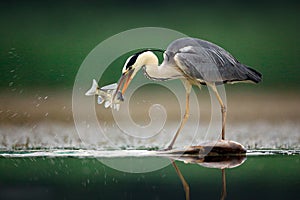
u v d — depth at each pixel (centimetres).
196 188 1026
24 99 2000
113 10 2666
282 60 2303
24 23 2516
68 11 2620
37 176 1116
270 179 1081
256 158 1286
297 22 2581
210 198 961
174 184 1059
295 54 2345
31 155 1321
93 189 1022
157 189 1023
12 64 2203
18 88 2056
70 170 1171
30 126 1753
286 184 1041
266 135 1625
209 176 1117
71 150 1391
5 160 1262
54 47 2336
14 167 1194
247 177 1102
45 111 1898
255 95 2103
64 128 1714
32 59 2259
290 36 2484
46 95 2009
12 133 1642
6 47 2331
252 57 2353
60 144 1473
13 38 2416
